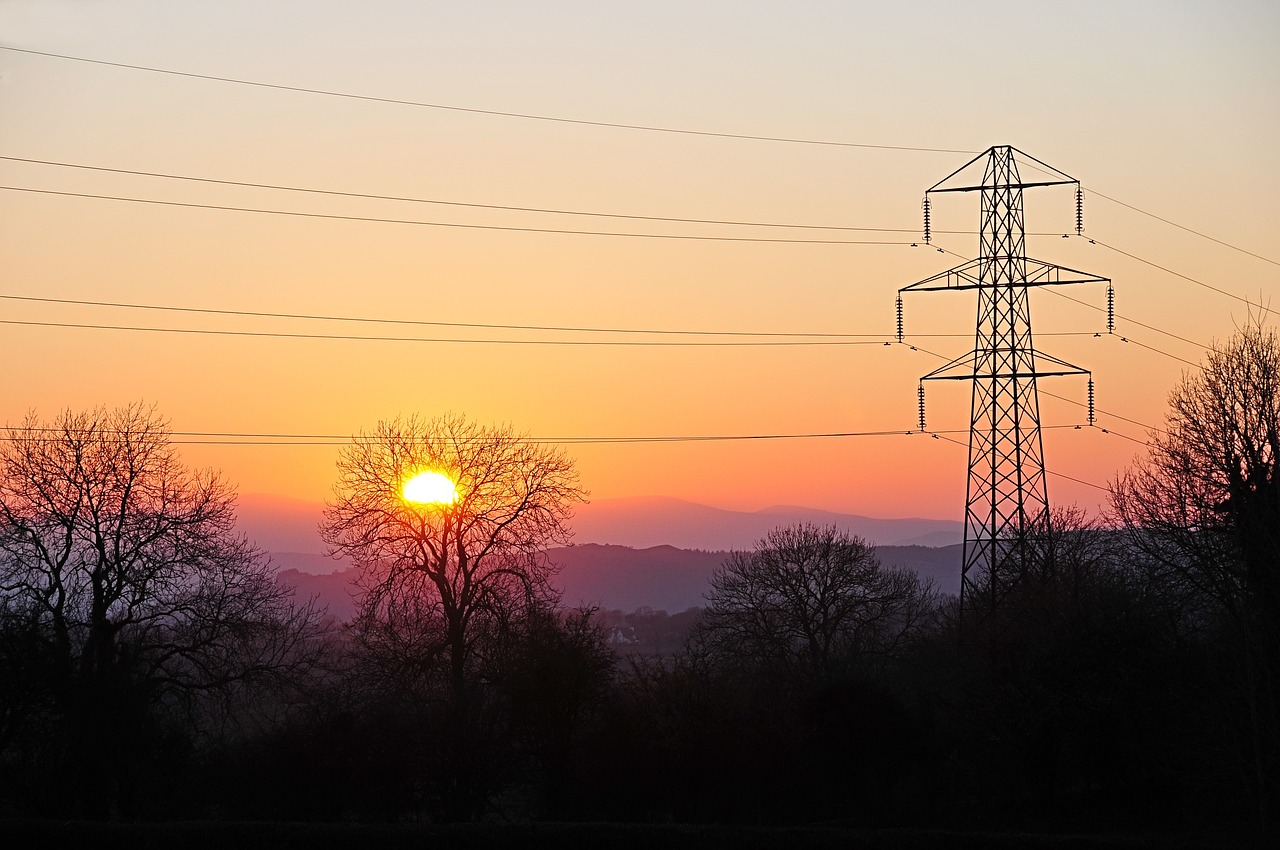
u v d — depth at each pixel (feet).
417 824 138.72
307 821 158.61
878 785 175.63
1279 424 150.71
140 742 159.33
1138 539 164.35
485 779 164.04
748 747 165.78
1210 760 146.30
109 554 166.50
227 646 170.81
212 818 163.63
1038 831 150.00
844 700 174.70
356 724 165.58
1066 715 160.56
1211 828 143.33
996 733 167.73
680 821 164.14
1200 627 160.45
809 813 170.81
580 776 168.25
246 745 167.02
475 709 170.19
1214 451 152.46
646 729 168.55
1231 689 145.48
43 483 165.78
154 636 168.45
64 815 154.30
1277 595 143.13
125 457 170.71
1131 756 163.02
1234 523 145.59
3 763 155.74
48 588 162.20
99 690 157.28
